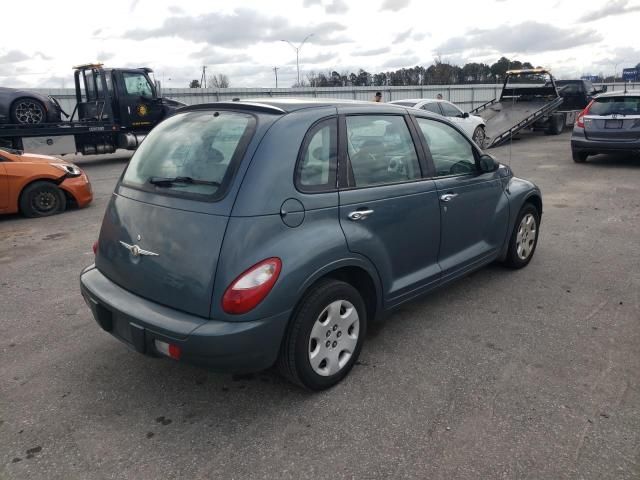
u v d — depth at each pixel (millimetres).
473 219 4395
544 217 7586
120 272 3246
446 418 2951
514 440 2752
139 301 3064
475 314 4320
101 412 3096
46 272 5668
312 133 3123
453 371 3449
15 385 3400
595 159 13297
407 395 3189
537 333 3957
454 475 2520
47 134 14172
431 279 3965
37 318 4445
